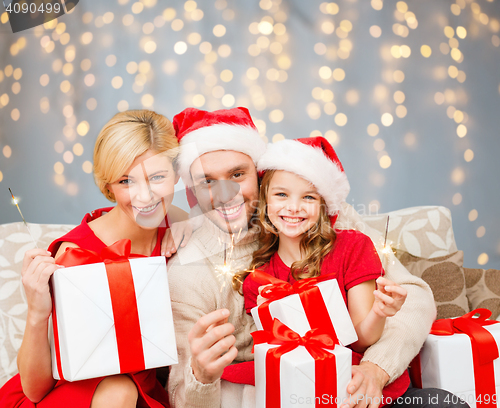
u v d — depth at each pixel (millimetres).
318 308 897
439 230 1460
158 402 876
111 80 2303
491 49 2455
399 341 947
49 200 2309
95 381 792
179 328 959
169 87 2307
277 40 2338
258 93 2322
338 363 810
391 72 2352
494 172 2453
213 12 2322
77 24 2320
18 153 2326
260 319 925
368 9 2348
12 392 906
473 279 1386
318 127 2338
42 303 771
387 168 2357
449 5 2391
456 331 1029
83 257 819
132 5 2314
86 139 2287
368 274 997
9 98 2340
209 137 1013
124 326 773
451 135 2389
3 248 1312
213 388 821
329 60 2338
